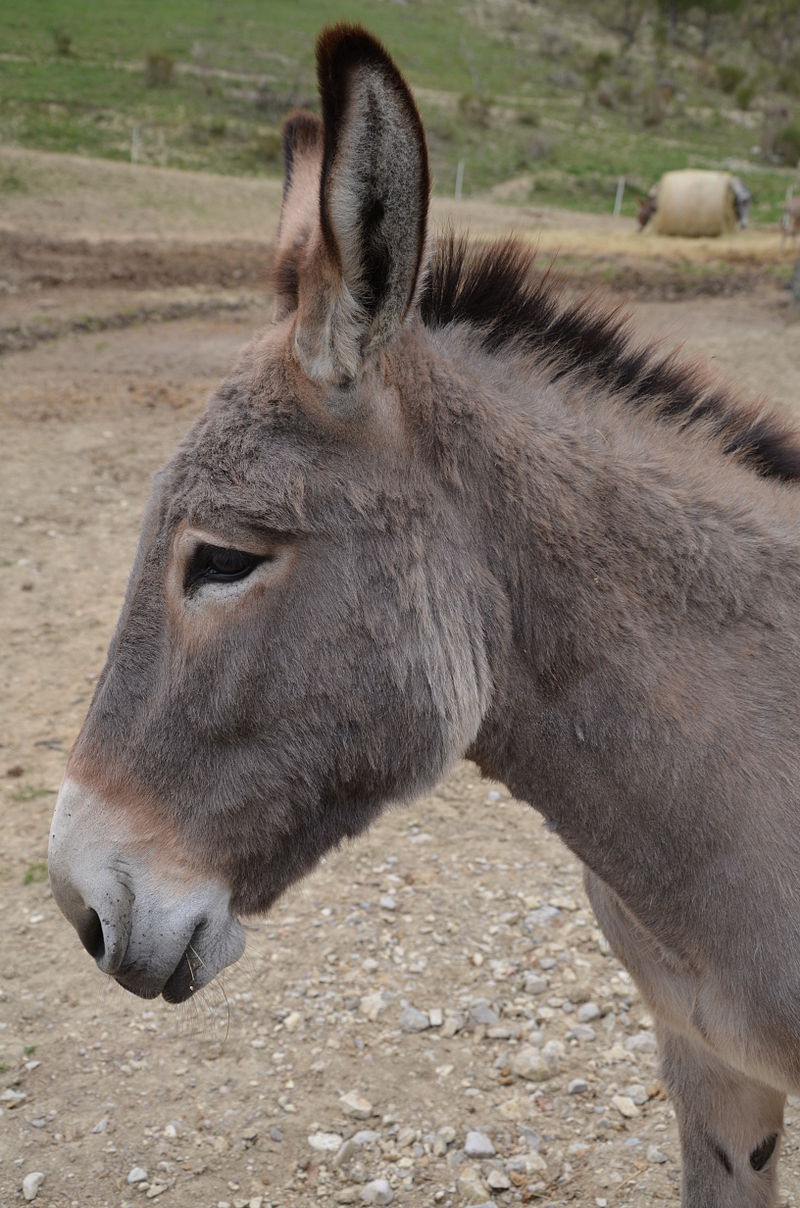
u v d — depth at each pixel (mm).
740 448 2297
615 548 2059
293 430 1962
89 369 12055
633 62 63219
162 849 2020
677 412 2281
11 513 8125
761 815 2008
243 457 1951
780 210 32844
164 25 46844
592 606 2047
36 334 13047
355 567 1965
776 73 69875
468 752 2230
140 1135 3387
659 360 2307
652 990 2338
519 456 2074
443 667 2002
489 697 2074
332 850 2160
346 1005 3914
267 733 1991
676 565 2062
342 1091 3547
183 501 1974
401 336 2064
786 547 2143
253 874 2086
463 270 2230
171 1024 3852
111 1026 3838
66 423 10195
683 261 20547
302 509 1935
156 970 2006
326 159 1678
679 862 2066
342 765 2018
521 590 2066
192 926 2012
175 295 15500
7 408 10555
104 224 20500
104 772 2033
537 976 4035
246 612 1959
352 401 1931
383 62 1625
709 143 47281
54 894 2088
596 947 4223
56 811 2086
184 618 1979
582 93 52844
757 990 2033
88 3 48500
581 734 2074
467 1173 3227
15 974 4062
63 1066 3660
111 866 2006
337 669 1973
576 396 2195
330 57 1590
